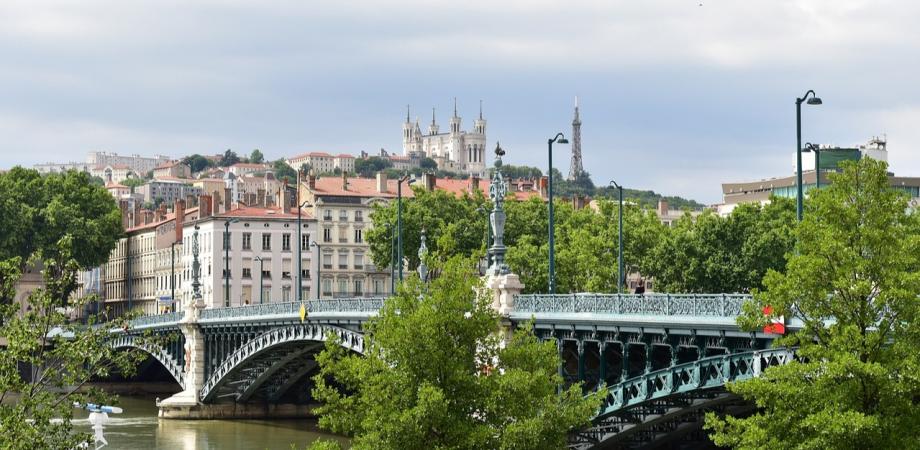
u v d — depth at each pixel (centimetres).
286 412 11906
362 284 18938
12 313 4419
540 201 15750
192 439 10006
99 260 19038
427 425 4466
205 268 18638
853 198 4075
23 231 18250
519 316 6309
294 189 19962
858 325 3950
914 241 3950
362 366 4662
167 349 12781
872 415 3788
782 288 4050
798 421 3919
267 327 10669
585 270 12731
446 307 4709
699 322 5144
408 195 19412
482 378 4653
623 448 6400
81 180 19738
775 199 13662
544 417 4659
